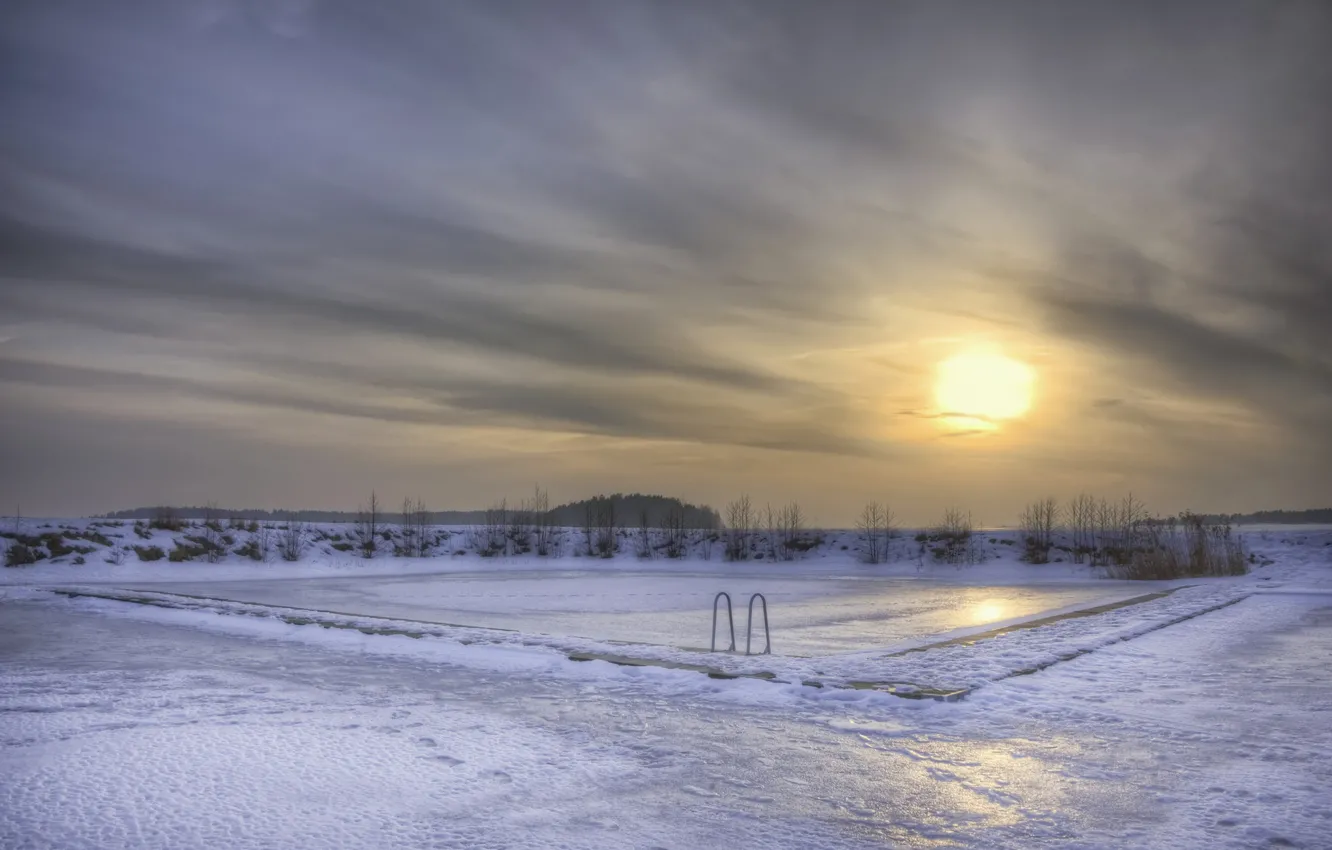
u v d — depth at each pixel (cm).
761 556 5616
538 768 736
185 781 695
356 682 1150
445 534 5822
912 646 1524
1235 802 642
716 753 786
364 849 551
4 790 671
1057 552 4962
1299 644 1498
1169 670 1220
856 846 559
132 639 1599
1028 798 655
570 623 2025
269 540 4838
